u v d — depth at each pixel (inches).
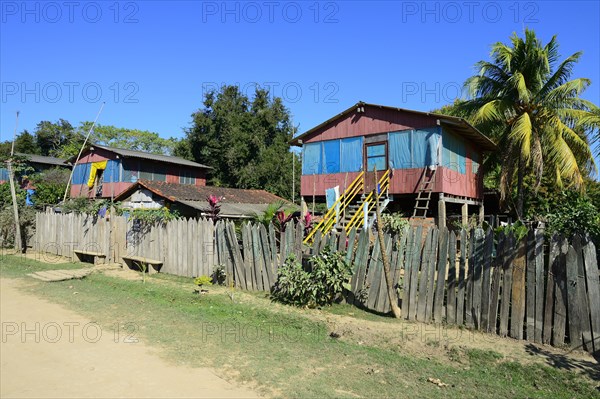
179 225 494.0
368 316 311.0
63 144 2150.6
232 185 1604.3
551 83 770.8
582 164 778.8
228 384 192.1
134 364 216.1
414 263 303.4
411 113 668.7
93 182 1280.8
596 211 327.9
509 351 233.5
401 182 672.4
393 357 232.2
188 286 422.9
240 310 330.3
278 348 244.4
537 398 183.6
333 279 325.7
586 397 183.8
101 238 602.9
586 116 716.0
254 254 400.5
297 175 1610.5
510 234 263.3
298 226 370.9
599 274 229.0
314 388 188.4
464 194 747.4
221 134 1549.0
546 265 278.5
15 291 401.7
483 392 189.3
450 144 690.2
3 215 746.2
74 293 391.9
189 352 234.7
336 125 759.1
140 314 316.8
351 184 678.5
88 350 237.8
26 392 181.9
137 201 933.8
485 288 270.8
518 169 778.2
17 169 788.0
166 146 2455.7
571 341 234.7
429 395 184.9
